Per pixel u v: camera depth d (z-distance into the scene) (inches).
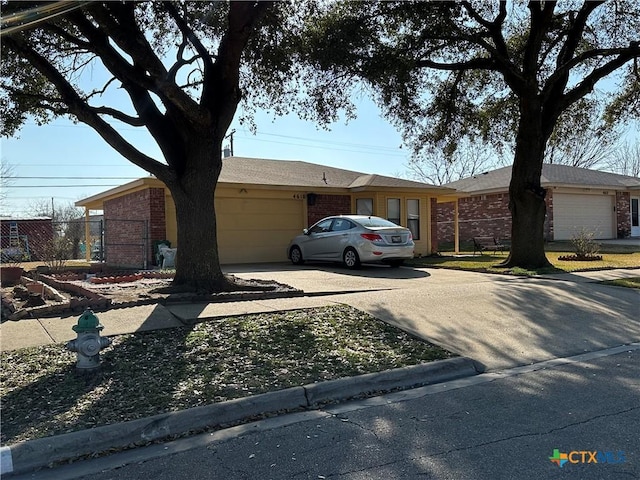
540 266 526.6
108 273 526.6
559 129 652.7
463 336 269.9
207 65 353.4
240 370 207.2
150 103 348.2
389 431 157.9
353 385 197.8
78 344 195.0
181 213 347.9
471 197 1114.7
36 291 372.8
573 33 532.4
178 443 153.6
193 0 358.0
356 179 780.0
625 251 761.6
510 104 621.6
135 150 337.4
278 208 675.4
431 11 464.4
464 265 574.6
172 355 220.4
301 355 227.8
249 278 446.0
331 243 570.3
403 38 481.1
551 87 529.7
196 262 345.1
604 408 172.4
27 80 395.5
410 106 510.6
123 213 692.1
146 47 291.4
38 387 185.2
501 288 390.9
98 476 133.2
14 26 225.0
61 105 418.0
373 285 412.2
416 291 375.6
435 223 789.9
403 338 261.6
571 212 1019.9
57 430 152.8
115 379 193.6
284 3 398.3
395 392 200.2
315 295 362.3
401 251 544.1
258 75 436.1
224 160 783.7
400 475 128.4
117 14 291.0
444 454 140.0
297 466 135.2
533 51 511.2
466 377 218.4
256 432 159.8
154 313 282.8
